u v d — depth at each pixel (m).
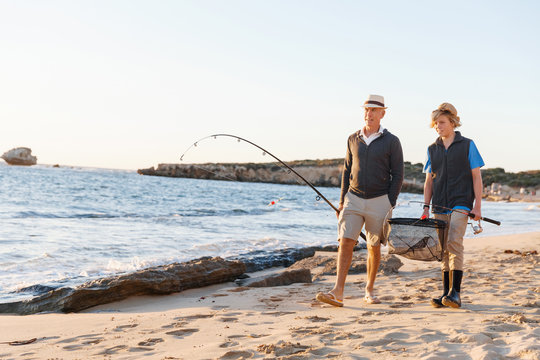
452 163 4.17
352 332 3.28
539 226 17.30
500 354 2.59
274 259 8.38
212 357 2.88
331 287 5.62
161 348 3.15
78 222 13.86
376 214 4.34
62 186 38.22
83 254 8.35
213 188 52.84
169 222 14.81
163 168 100.50
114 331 3.72
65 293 4.96
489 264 7.00
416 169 94.19
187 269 5.86
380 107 4.28
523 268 6.48
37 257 7.91
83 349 3.21
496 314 3.71
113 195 30.53
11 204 19.73
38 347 3.32
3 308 5.04
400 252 3.94
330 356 2.75
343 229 4.42
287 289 5.56
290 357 2.74
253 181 99.12
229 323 3.80
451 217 4.15
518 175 88.94
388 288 5.37
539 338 2.83
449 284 4.26
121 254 8.53
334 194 58.16
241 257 8.38
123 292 5.16
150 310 4.68
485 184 84.00
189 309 4.53
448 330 3.18
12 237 10.12
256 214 20.45
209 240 10.87
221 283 6.19
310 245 10.69
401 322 3.54
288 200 35.19
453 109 4.20
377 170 4.33
